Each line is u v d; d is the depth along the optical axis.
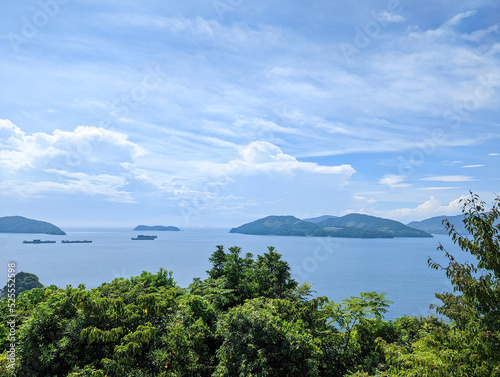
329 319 13.98
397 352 8.13
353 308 13.56
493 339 6.04
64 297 10.91
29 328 9.89
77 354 10.15
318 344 12.21
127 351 10.16
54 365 9.70
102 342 10.71
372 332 13.27
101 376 9.22
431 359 6.80
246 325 10.62
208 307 13.55
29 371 9.48
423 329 11.53
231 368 10.23
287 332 10.47
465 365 6.28
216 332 12.07
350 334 13.27
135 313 11.41
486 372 6.04
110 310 10.96
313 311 12.98
